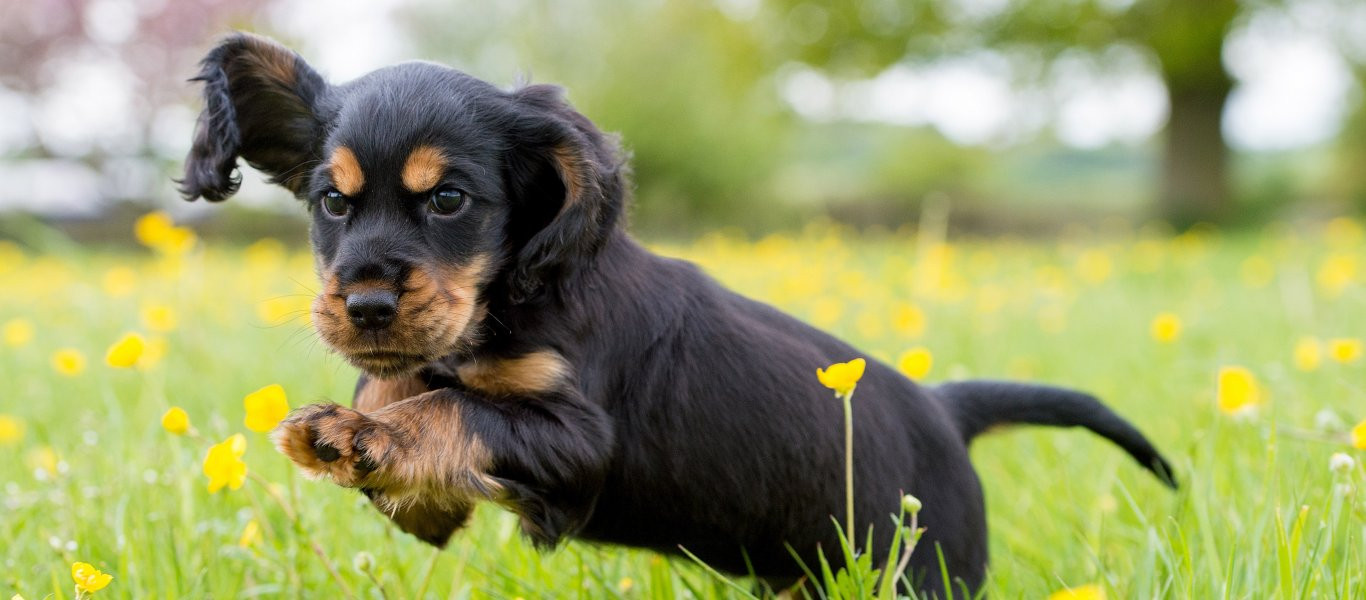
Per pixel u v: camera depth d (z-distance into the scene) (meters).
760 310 2.62
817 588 2.47
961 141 28.88
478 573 2.66
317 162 2.38
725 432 2.39
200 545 2.73
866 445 2.50
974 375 4.95
